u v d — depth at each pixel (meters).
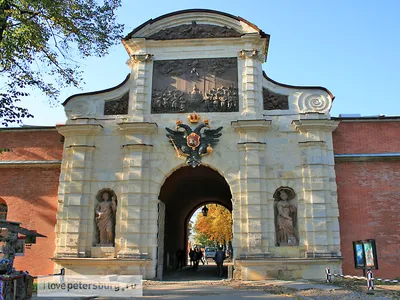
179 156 22.06
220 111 22.66
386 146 22.06
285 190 21.67
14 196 23.03
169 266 32.41
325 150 21.67
